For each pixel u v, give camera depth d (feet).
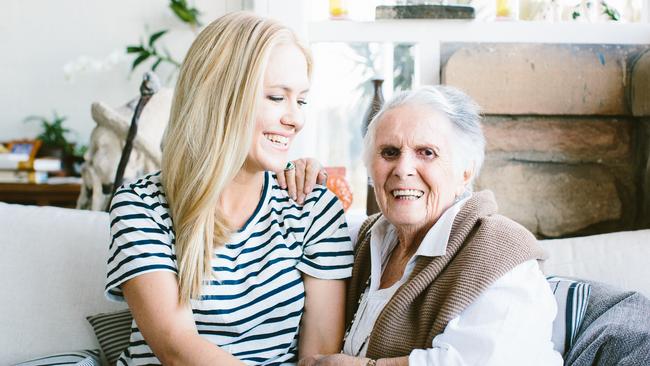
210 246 4.06
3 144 11.16
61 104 12.00
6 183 10.47
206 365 3.70
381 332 4.03
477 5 9.47
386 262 4.62
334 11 8.85
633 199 8.21
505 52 8.18
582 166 8.20
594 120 8.18
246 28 4.03
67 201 10.58
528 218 8.22
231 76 3.98
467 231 4.03
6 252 5.41
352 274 4.65
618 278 5.04
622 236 5.42
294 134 4.18
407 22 8.47
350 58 8.64
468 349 3.55
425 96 4.26
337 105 8.72
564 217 8.22
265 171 4.49
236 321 4.13
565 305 4.28
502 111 8.18
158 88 8.37
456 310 3.68
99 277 5.37
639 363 3.77
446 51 8.34
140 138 7.95
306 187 4.58
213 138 3.99
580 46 8.17
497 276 3.68
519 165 8.20
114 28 11.91
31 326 5.22
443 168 4.15
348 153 8.74
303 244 4.42
